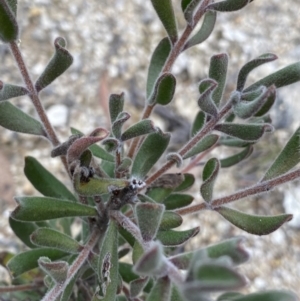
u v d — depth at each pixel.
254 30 0.35
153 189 0.19
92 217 0.18
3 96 0.15
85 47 0.33
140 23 0.34
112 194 0.17
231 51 0.34
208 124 0.16
